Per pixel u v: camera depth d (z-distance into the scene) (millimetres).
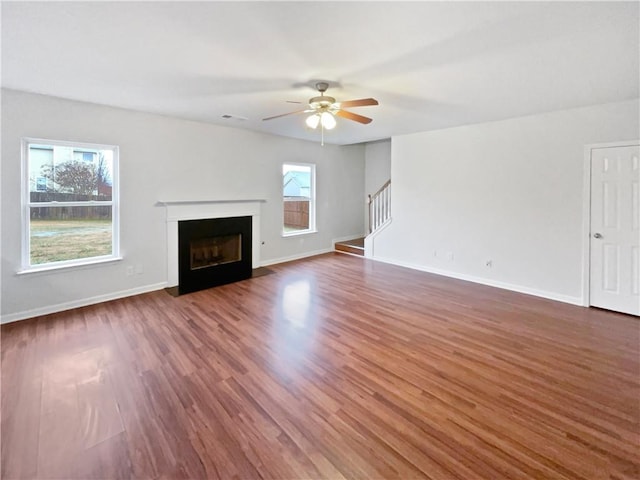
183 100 3637
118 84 3100
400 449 1765
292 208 6570
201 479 1585
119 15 1910
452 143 5094
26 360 2656
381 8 1832
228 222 5195
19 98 3320
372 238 6457
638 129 3502
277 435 1864
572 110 3908
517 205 4449
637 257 3590
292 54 2430
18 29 2072
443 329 3277
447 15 1903
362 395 2225
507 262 4602
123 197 4113
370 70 2727
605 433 1864
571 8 1824
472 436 1853
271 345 2930
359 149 7758
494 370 2527
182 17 1936
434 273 5441
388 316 3613
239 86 3137
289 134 5762
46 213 3635
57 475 1598
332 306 3914
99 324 3365
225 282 4902
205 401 2160
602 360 2670
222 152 5078
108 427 1921
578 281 3996
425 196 5512
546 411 2055
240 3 1788
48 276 3621
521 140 4355
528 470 1626
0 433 1861
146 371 2508
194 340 3021
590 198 3848
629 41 2213
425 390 2279
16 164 3352
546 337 3096
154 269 4465
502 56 2455
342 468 1648
